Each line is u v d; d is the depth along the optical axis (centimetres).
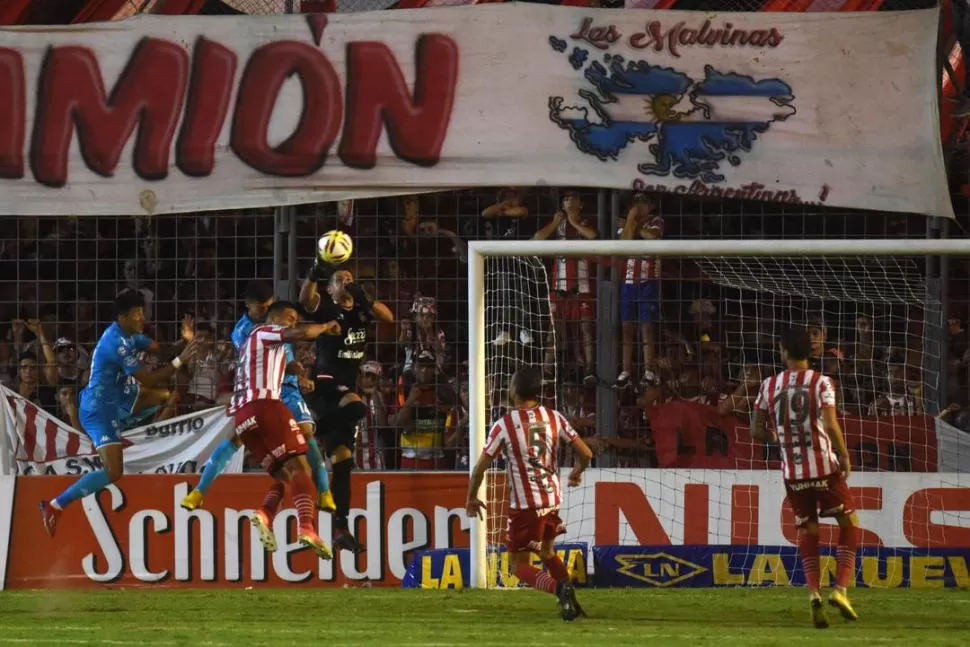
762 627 2767
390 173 3981
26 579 3834
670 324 4116
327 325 3250
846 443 3919
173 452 3972
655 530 3800
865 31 3944
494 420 4150
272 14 4003
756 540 3762
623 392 4050
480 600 3344
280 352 3253
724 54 3956
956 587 3638
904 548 3706
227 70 4000
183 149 4003
